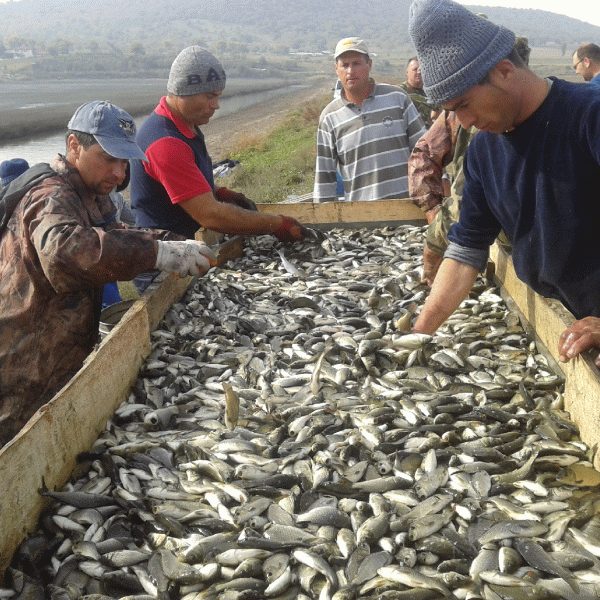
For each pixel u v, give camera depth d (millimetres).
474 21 2283
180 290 4160
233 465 2555
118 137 3025
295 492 2369
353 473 2432
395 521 2176
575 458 2447
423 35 2312
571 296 2846
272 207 5453
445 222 3846
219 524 2236
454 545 2070
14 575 1995
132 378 3150
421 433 2650
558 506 2203
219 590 1971
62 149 28797
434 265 4113
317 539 2131
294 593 1978
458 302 3182
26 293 2980
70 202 2947
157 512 2320
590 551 2031
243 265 4891
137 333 3209
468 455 2488
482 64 2271
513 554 2010
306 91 77500
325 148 5941
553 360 3098
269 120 42188
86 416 2625
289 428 2756
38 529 2242
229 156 25938
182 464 2566
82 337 3137
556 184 2486
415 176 4516
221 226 4520
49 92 79250
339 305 4027
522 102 2383
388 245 5086
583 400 2570
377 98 5688
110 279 2871
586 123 2305
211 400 3045
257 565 2045
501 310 3844
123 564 2084
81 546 2121
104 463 2527
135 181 4465
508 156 2592
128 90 85250
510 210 2738
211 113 4340
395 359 3213
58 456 2398
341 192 7336
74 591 1975
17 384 3061
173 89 4176
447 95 2352
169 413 2898
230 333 3707
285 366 3330
